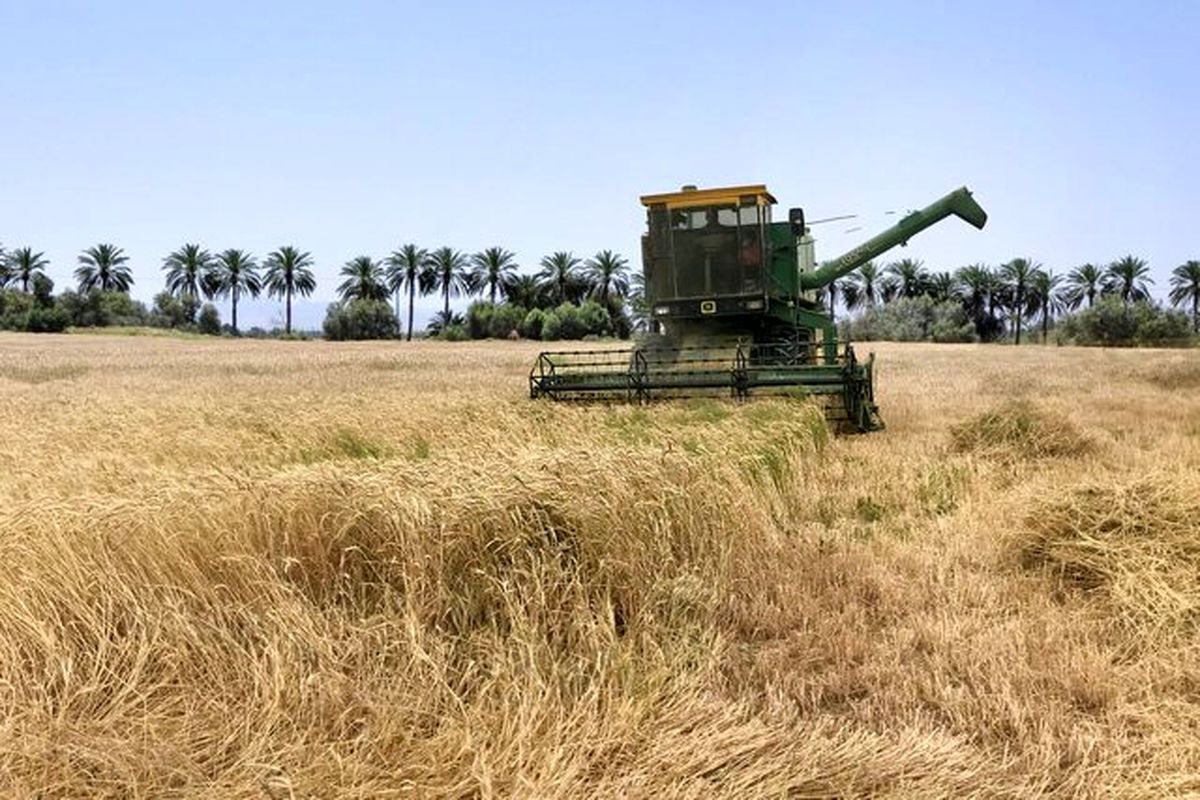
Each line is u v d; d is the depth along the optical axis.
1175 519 5.32
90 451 8.23
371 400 13.12
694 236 14.93
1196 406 15.16
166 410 12.28
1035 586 5.26
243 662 3.78
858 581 5.36
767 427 8.70
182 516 4.32
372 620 4.11
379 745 3.29
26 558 3.93
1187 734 3.47
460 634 4.16
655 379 12.87
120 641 3.78
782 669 4.20
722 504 5.83
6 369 33.56
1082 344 69.88
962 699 3.77
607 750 3.25
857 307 107.31
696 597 4.74
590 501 4.83
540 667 3.83
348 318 94.69
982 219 16.83
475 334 89.25
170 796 3.01
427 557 4.38
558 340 84.69
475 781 3.03
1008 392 19.36
